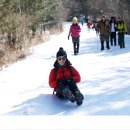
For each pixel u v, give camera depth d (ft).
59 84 34.99
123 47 89.20
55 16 188.24
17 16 78.64
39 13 109.60
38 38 128.57
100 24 86.17
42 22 126.21
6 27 70.23
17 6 84.84
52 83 35.99
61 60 35.12
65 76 35.37
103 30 85.66
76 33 77.77
